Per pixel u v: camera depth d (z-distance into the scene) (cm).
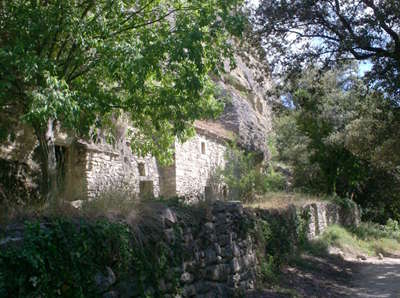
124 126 1241
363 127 1730
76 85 730
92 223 436
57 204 453
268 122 2934
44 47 713
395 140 1559
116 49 632
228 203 791
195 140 1633
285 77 1394
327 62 1270
